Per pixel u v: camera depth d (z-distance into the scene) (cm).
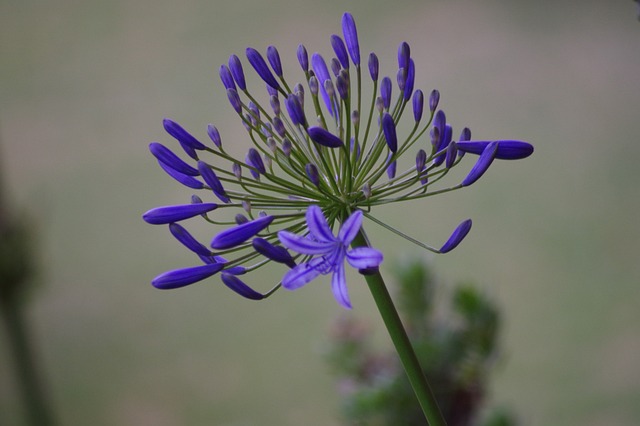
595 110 264
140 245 242
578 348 205
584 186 241
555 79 270
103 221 248
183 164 96
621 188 240
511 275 223
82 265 240
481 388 112
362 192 95
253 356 217
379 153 96
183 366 218
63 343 225
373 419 112
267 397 208
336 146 92
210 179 94
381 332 202
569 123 259
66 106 265
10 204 135
